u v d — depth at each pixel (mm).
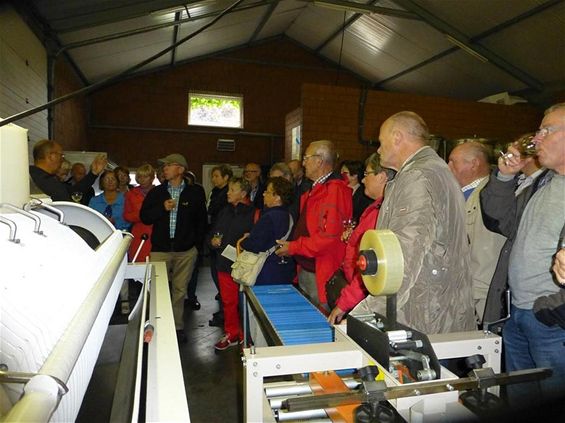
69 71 6027
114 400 991
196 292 4578
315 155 2416
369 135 5742
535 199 1398
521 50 5441
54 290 704
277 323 1582
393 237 949
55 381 488
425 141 1461
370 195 2029
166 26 5590
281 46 8578
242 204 3025
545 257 1323
